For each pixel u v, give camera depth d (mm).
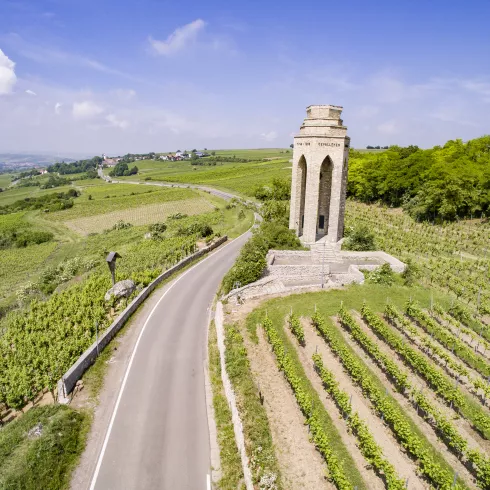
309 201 45000
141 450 20609
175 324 35500
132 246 76000
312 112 43812
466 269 52719
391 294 37062
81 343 30234
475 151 98438
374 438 20016
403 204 97562
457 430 20688
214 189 165375
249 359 26391
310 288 38125
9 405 24672
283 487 17016
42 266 91438
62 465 19422
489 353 29516
